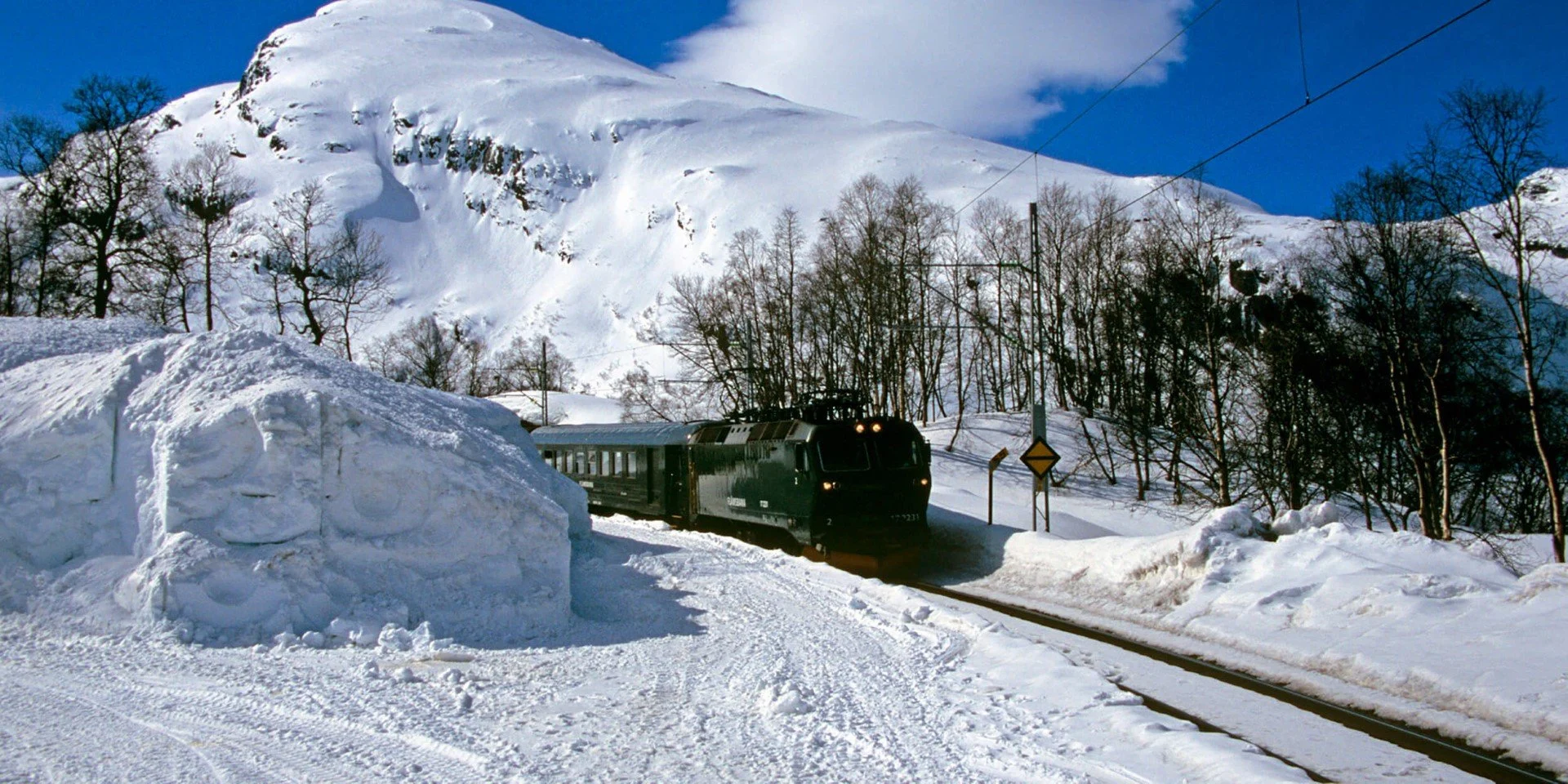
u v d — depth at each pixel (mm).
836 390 23172
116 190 33375
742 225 163875
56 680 8836
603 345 160125
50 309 34000
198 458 11328
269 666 9562
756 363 49031
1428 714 8758
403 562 11883
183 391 12430
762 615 13219
